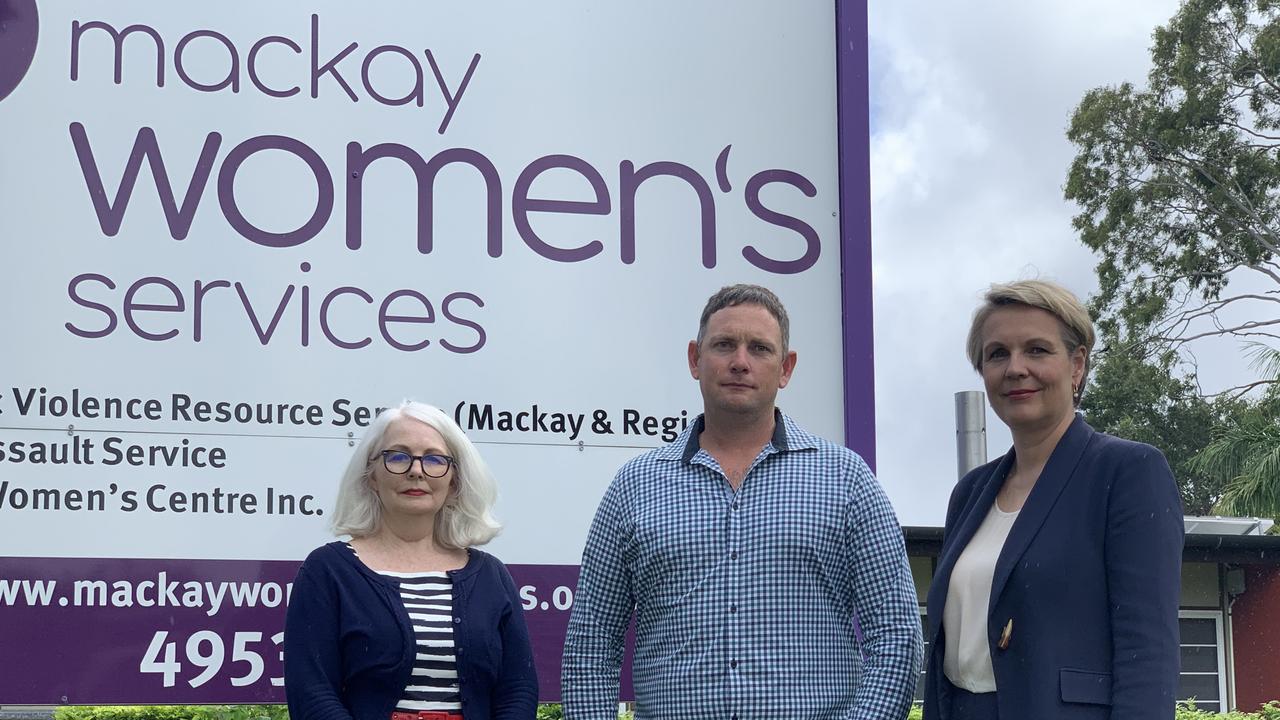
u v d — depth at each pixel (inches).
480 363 151.0
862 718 113.8
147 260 144.7
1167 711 104.6
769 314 122.4
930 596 118.4
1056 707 107.7
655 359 155.3
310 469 145.9
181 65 148.2
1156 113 724.0
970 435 208.7
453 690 117.0
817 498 119.0
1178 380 703.7
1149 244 729.0
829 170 162.6
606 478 152.6
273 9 151.0
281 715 244.5
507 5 156.6
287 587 144.1
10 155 142.9
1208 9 715.4
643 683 119.5
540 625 149.2
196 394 144.1
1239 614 480.4
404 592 118.8
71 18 146.0
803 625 116.6
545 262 153.9
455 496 126.3
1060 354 114.7
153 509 142.0
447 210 152.4
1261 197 707.4
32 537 139.0
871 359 160.1
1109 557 109.6
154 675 140.3
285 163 149.3
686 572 118.0
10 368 140.3
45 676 137.9
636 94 158.4
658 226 157.2
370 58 152.7
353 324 148.6
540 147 155.4
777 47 162.7
